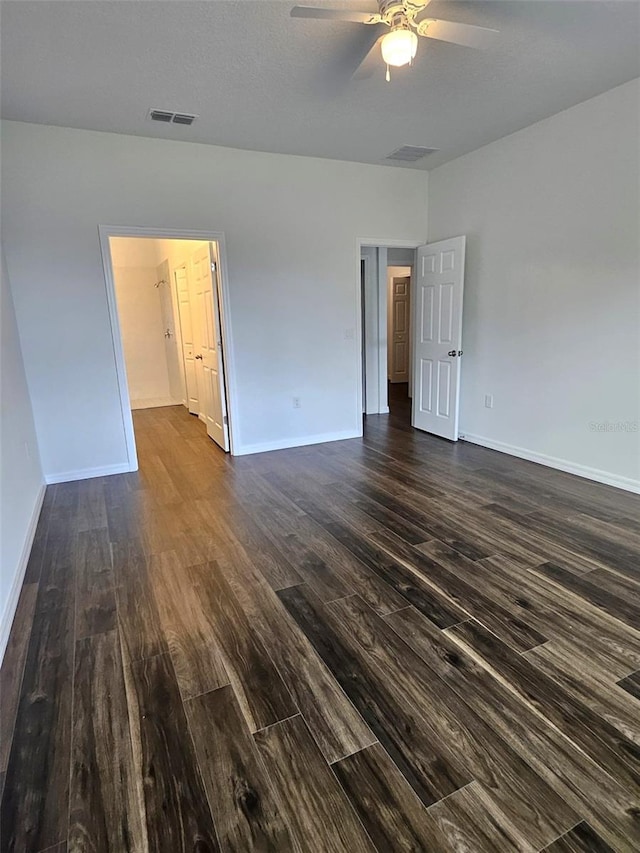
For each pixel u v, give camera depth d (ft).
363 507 10.64
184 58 8.42
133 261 24.36
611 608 6.80
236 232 13.74
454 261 14.94
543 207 12.32
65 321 12.25
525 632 6.34
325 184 14.73
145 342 25.39
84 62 8.47
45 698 5.41
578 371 12.00
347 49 8.25
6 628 6.47
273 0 6.92
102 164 11.94
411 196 16.16
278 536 9.33
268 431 15.46
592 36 8.18
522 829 3.91
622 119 10.25
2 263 10.66
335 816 4.07
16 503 8.54
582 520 9.65
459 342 15.19
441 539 9.00
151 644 6.29
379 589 7.42
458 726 4.92
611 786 4.25
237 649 6.15
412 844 3.83
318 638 6.33
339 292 15.64
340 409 16.53
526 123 12.16
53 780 4.45
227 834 3.96
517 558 8.23
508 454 14.39
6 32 7.48
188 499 11.39
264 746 4.75
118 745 4.80
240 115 10.98
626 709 5.07
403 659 5.90
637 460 10.93
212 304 14.82
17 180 11.27
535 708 5.11
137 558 8.60
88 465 13.15
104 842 3.92
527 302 13.15
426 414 17.39
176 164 12.69
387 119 11.53
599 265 11.17
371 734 4.86
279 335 14.99
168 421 20.42
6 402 8.84
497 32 6.95
